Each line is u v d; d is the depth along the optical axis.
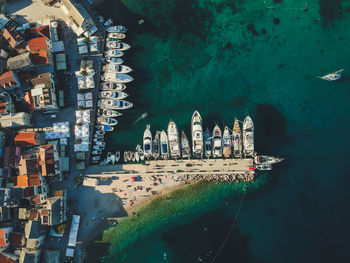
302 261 49.88
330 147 50.72
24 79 48.44
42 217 45.34
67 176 49.47
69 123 49.84
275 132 50.84
